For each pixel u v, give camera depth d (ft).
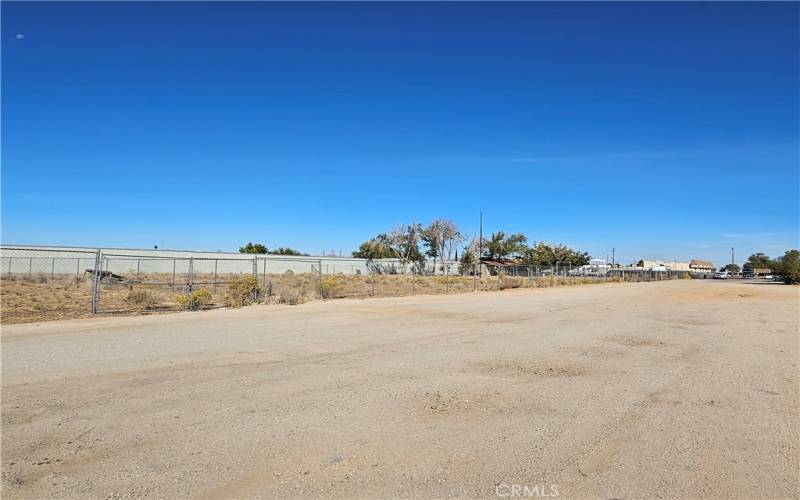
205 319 51.65
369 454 15.33
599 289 133.28
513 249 296.10
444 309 64.59
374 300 80.69
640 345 36.99
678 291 121.70
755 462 15.06
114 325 46.14
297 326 46.06
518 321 51.75
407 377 25.52
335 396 21.83
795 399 22.12
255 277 74.90
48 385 23.48
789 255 199.00
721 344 38.01
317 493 12.76
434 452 15.53
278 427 17.69
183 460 14.79
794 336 43.16
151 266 195.62
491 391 22.89
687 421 18.83
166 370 26.86
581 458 15.20
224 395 21.89
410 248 238.68
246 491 12.86
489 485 13.30
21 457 14.98
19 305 64.23
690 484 13.51
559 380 25.23
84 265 172.14
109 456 15.07
